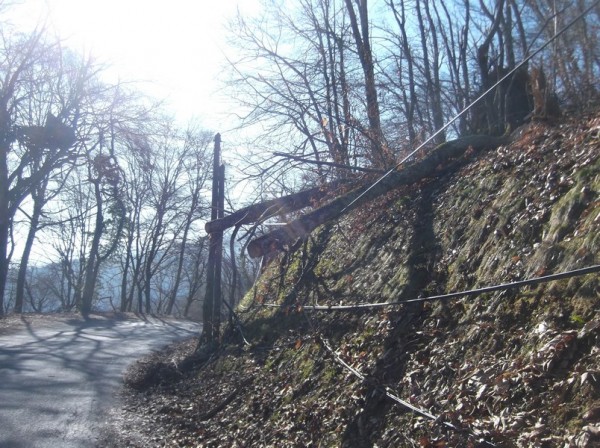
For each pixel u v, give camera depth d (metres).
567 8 15.30
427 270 8.46
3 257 31.88
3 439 8.59
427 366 6.45
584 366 4.54
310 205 13.74
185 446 8.70
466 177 10.20
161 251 57.00
